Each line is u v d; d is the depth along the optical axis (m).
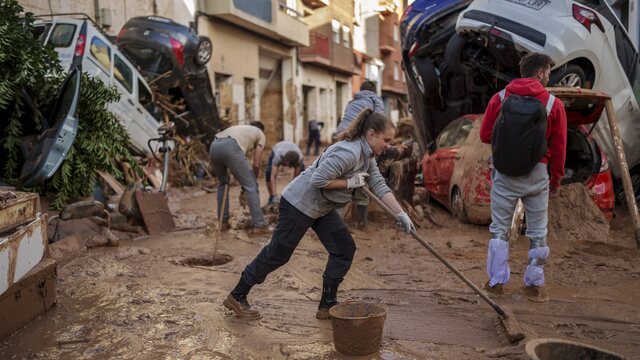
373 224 7.34
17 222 3.84
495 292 4.55
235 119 21.41
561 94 5.90
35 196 4.11
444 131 8.81
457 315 4.10
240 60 21.94
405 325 3.91
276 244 3.84
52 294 4.16
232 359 3.35
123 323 3.89
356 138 3.69
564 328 3.83
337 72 35.00
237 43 21.66
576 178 7.05
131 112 10.56
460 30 7.73
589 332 3.76
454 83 9.23
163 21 13.06
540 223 4.45
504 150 4.24
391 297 4.53
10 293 3.67
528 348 2.80
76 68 6.72
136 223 7.14
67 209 6.11
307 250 6.09
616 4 12.90
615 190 8.42
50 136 6.39
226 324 3.90
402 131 14.37
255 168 7.20
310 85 30.55
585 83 7.59
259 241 6.59
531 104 4.15
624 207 8.40
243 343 3.58
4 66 6.62
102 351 3.45
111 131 7.50
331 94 34.12
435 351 3.47
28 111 6.99
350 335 3.34
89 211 6.21
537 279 4.43
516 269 5.30
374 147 3.66
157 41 12.59
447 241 6.46
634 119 8.09
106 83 9.83
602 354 2.85
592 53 7.34
